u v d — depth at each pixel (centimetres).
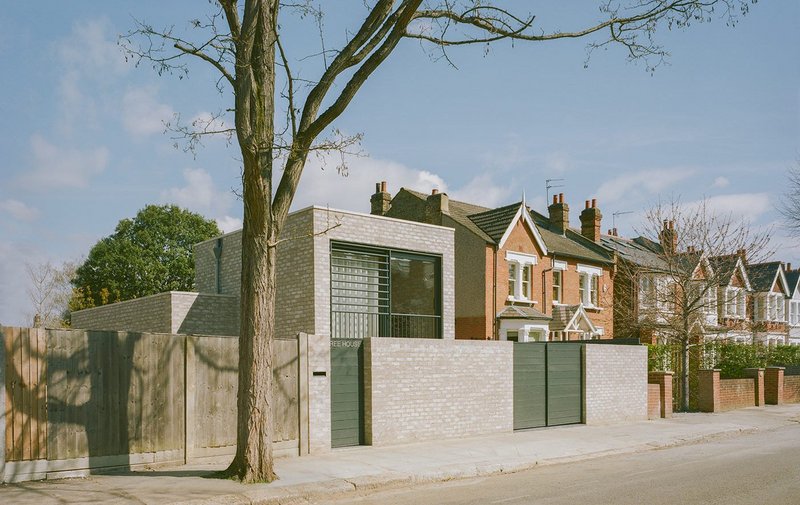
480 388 1603
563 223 3550
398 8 1067
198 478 1020
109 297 4375
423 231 1988
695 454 1412
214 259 2212
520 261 2850
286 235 1808
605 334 3266
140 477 1023
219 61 1022
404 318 1933
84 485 960
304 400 1277
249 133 985
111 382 1064
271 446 1037
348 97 1047
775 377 2705
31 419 983
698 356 2833
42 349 999
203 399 1166
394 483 1076
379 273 1878
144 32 1015
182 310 1961
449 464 1202
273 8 1011
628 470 1199
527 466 1268
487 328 2645
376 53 1061
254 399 1016
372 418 1385
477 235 2708
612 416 1945
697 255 2669
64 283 4741
